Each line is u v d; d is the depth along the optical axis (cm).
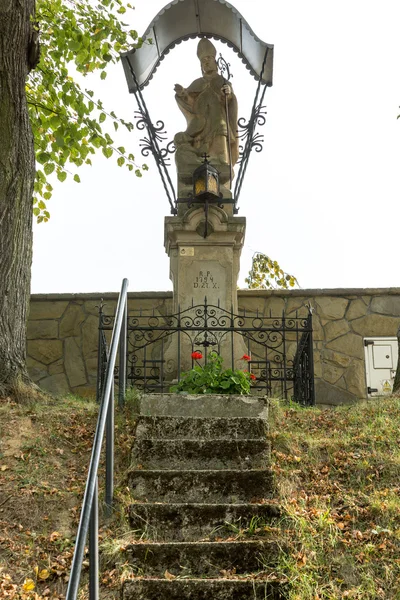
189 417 603
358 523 495
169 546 461
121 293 618
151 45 1041
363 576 443
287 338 1102
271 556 457
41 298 1127
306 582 432
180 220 1002
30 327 1119
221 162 1058
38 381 1101
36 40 784
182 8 1012
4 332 718
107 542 473
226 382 728
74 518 512
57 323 1122
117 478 550
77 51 967
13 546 480
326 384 1091
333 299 1121
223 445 569
